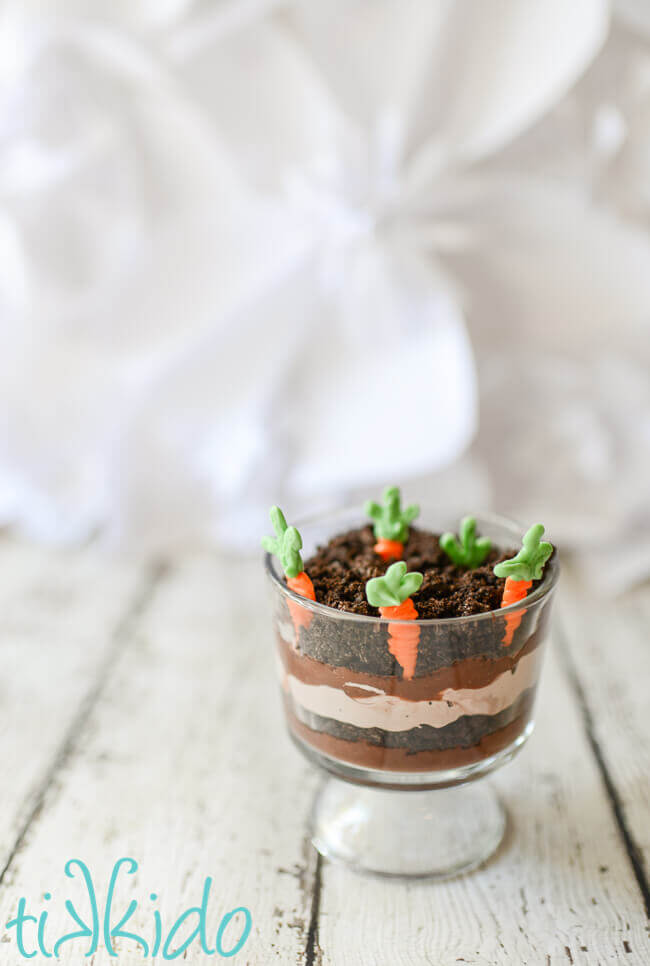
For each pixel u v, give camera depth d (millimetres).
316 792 472
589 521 647
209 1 575
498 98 579
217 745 496
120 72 599
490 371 643
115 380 661
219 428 647
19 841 449
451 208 609
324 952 406
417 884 431
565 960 402
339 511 476
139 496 655
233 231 630
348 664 401
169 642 565
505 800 467
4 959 405
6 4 595
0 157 628
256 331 630
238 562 650
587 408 647
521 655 411
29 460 667
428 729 408
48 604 601
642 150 604
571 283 624
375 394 627
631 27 579
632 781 473
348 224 610
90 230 633
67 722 509
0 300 646
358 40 575
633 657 547
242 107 595
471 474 653
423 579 424
